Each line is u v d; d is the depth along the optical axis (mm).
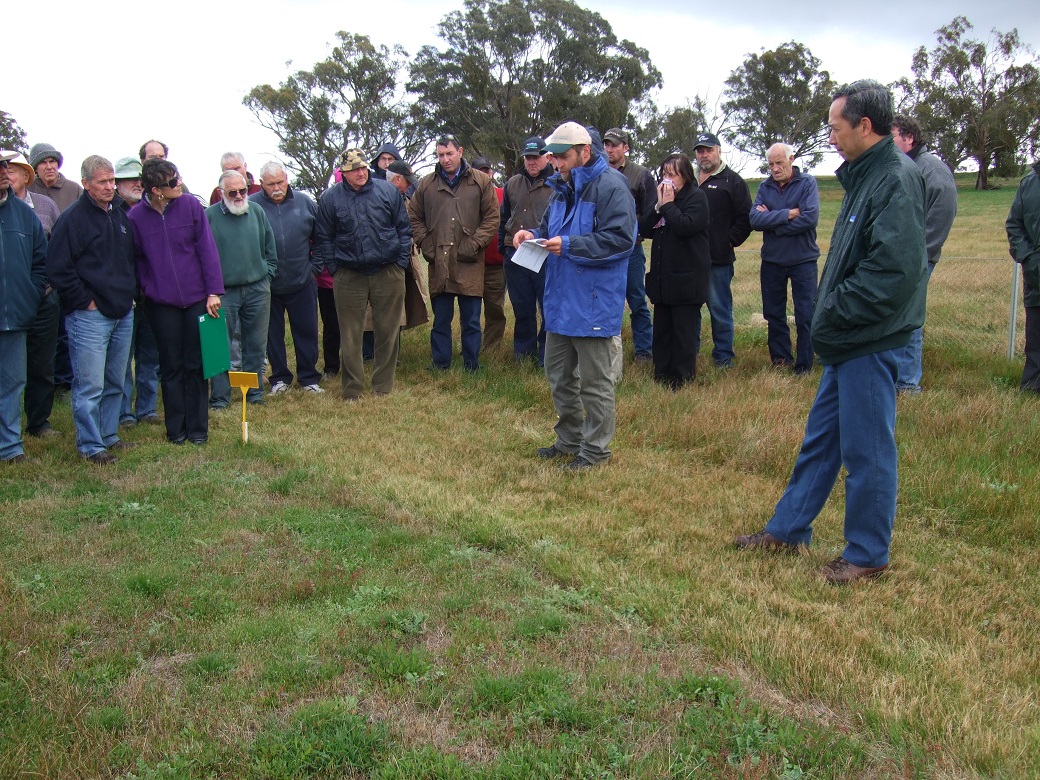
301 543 4793
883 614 4004
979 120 65688
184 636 3740
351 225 7910
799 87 67562
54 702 3230
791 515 4668
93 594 4133
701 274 7785
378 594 4086
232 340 8461
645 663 3535
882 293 3998
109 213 6359
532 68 56406
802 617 3965
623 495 5598
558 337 6172
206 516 5219
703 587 4250
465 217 8703
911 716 3137
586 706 3182
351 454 6465
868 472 4242
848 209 4211
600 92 55250
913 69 71562
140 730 3117
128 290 6469
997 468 5844
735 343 9953
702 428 6746
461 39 56562
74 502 5480
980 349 9078
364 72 57500
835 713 3217
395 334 8367
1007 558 4680
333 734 3016
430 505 5371
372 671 3463
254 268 7961
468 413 7680
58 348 8445
